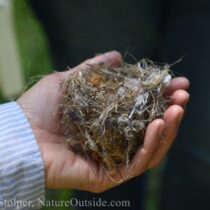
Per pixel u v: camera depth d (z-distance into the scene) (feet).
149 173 3.72
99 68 2.63
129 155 2.43
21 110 2.50
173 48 3.14
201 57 3.06
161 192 3.44
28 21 5.07
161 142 2.39
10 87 4.24
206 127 3.10
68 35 3.12
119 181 2.46
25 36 4.94
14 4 5.18
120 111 2.43
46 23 3.20
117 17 3.04
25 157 2.40
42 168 2.41
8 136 2.42
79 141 2.48
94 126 2.42
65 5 3.04
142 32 3.10
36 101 2.53
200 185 3.22
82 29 3.09
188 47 3.08
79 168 2.45
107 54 2.71
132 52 3.13
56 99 2.54
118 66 2.69
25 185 2.41
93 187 2.48
